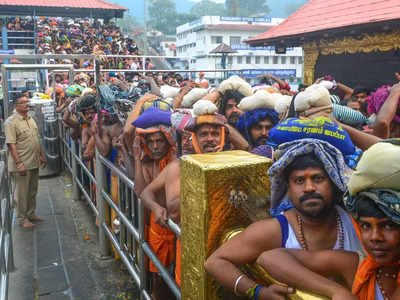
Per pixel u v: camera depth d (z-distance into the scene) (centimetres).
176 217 223
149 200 246
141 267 287
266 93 297
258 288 137
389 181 109
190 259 173
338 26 912
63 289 366
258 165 161
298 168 143
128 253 339
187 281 178
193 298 173
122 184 348
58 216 570
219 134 264
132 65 1794
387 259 115
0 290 290
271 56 5834
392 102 262
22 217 531
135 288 365
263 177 163
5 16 3519
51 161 800
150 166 285
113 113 393
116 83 477
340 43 988
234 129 291
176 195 224
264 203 166
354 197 120
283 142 159
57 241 479
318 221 149
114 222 380
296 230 150
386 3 908
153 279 290
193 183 164
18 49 3064
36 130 545
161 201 255
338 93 572
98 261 423
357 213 119
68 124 574
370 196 113
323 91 211
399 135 278
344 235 149
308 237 149
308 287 120
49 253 446
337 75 1023
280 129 159
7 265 355
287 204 158
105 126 400
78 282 379
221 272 147
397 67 837
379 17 843
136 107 321
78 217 565
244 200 162
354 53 959
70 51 2819
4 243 342
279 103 280
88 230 514
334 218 152
